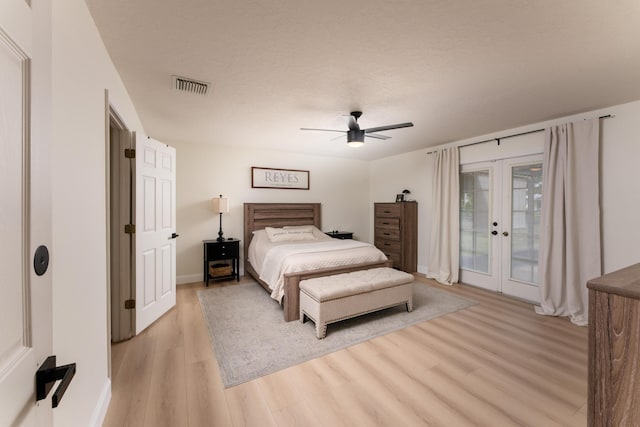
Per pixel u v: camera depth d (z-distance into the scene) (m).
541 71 2.19
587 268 3.02
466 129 3.81
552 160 3.28
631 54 1.94
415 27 1.67
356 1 1.46
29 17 0.60
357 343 2.53
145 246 2.79
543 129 3.47
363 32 1.72
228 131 3.90
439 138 4.33
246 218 4.92
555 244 3.26
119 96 2.24
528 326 2.90
